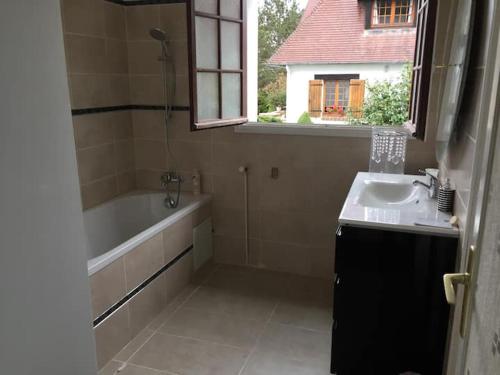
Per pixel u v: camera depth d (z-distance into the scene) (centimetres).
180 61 329
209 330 267
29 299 116
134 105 352
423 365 204
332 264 332
